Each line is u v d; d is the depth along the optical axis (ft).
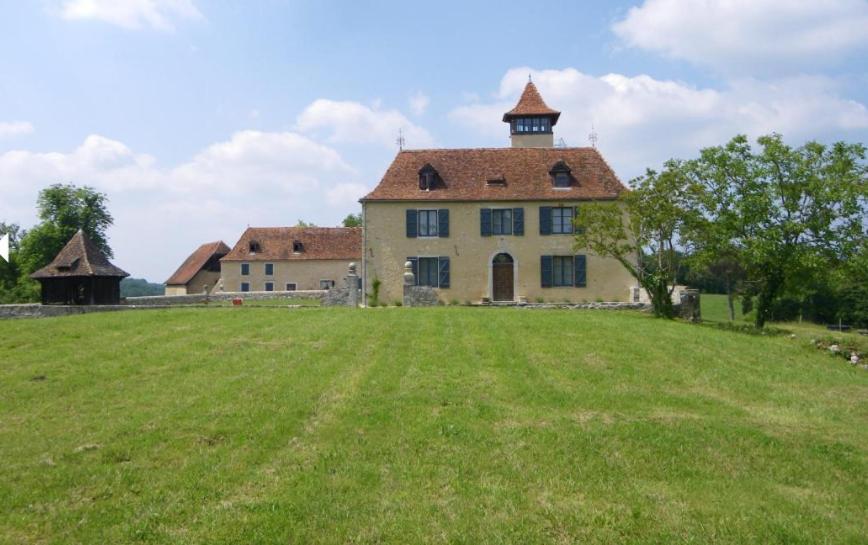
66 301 112.47
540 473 28.96
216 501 25.79
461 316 74.59
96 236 202.39
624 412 38.88
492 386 43.62
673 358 54.95
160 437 32.89
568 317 75.31
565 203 117.70
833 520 25.25
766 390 46.98
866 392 48.19
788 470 30.40
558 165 118.93
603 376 47.65
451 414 37.06
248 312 77.61
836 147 83.66
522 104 139.33
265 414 36.52
